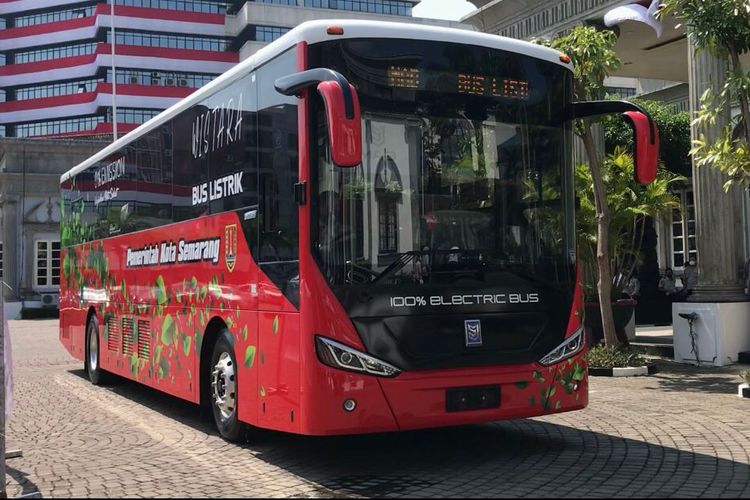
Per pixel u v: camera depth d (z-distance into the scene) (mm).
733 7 8719
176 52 85000
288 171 6207
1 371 5793
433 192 6168
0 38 89438
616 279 13633
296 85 5848
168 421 8805
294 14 83625
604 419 8141
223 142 7492
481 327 6145
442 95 6312
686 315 12367
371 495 5535
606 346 11773
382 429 5762
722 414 8234
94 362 12164
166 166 9102
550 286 6512
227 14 87812
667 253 20188
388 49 6180
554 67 6863
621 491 5484
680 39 16562
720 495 5344
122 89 83188
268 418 6363
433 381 5895
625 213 12562
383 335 5840
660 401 9109
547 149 6715
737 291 12344
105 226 11586
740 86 8789
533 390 6281
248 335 6777
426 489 5660
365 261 5895
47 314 37094
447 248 6145
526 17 16375
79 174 13391
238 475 6199
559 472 6059
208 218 7777
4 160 37688
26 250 37406
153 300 9336
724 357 11961
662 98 23188
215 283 7527
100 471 6434
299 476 6125
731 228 12273
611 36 11398
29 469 6547
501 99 6562
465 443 7242
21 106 87500
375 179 6004
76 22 86750
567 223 6727
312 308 5809
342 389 5707
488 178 6402
